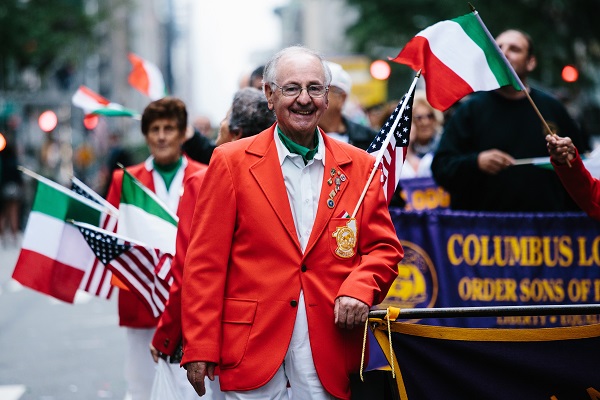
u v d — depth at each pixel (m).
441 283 8.83
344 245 5.74
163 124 8.73
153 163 8.85
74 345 13.35
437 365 5.66
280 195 5.77
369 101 44.97
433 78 7.13
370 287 5.57
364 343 5.54
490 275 8.84
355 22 49.59
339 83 9.53
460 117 9.37
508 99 9.26
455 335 5.68
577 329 5.79
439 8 44.59
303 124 5.77
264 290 5.70
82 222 8.06
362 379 5.54
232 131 7.32
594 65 41.28
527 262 8.87
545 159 8.80
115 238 7.28
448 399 5.68
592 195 7.09
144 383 8.34
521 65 9.15
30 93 44.09
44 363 12.12
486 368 5.71
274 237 5.72
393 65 46.06
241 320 5.71
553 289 8.88
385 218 5.89
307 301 5.69
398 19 47.06
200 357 5.63
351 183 5.87
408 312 5.56
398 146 6.55
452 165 9.10
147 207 7.67
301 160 5.86
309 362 5.72
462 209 9.45
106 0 48.09
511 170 9.18
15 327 14.90
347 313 5.53
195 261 5.75
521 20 40.06
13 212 29.64
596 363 5.78
